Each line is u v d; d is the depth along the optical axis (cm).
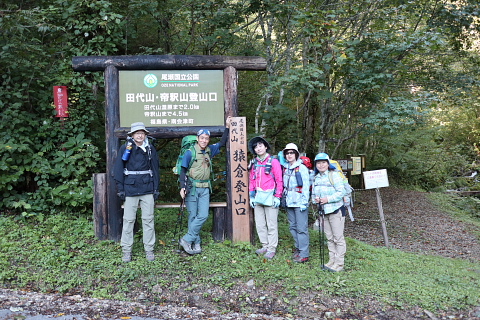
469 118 1695
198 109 511
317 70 619
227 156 509
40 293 373
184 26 851
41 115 610
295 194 462
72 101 600
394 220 895
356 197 1155
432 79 827
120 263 439
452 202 1192
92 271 418
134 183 433
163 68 507
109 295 381
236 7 748
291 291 396
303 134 1052
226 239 513
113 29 637
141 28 851
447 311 368
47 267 418
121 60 498
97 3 587
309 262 467
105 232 498
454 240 741
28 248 452
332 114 915
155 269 429
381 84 744
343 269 452
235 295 395
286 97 782
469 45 813
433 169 1517
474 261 589
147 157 439
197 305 381
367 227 812
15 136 558
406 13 786
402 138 1330
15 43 557
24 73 581
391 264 486
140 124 430
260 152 466
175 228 525
